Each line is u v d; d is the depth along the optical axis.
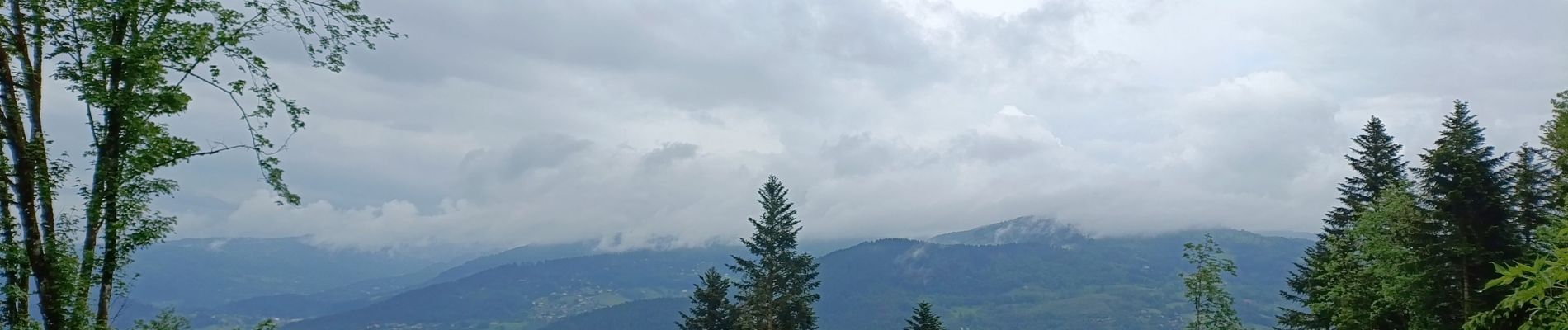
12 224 14.74
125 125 15.34
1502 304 9.94
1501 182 27.66
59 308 14.98
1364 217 31.08
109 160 15.50
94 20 15.27
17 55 14.80
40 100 15.28
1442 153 28.36
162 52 15.16
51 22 14.95
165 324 16.61
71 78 15.12
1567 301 9.53
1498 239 27.28
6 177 14.47
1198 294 35.81
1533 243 27.78
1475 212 27.36
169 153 15.91
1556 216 27.22
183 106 15.73
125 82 15.46
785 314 52.22
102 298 16.05
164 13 15.83
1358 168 44.34
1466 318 26.09
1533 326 10.58
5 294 14.31
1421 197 29.36
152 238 16.30
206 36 15.24
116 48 14.43
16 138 14.77
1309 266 42.12
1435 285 28.45
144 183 16.05
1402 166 42.84
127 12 15.24
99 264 15.77
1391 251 29.30
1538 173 29.64
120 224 15.57
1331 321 34.78
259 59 16.16
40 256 14.90
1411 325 30.20
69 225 15.55
